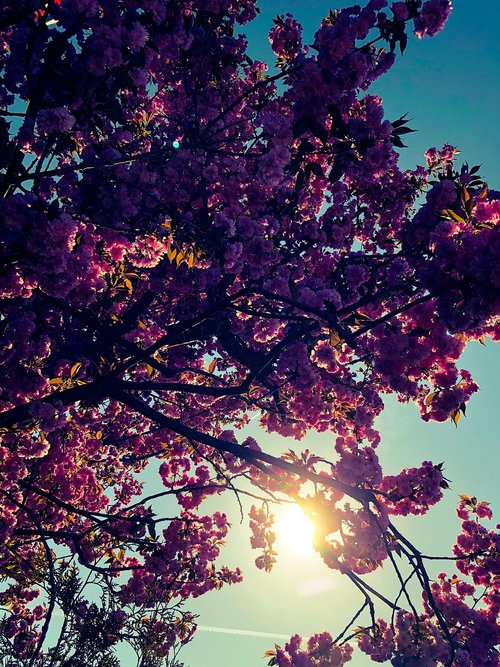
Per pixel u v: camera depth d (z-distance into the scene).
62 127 3.85
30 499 7.93
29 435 6.66
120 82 4.07
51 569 5.71
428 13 4.29
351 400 8.22
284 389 8.46
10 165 3.89
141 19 4.21
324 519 5.61
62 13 4.27
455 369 4.86
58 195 5.37
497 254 3.69
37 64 4.63
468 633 7.05
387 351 4.79
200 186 6.18
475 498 8.74
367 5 4.31
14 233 3.52
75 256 3.95
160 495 6.46
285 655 6.01
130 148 6.16
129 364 5.87
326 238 8.25
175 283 7.89
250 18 7.53
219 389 6.55
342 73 4.38
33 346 5.67
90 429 9.99
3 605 11.18
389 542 5.50
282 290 6.28
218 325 7.40
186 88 7.15
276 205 7.40
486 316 3.88
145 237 5.73
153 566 8.83
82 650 9.23
